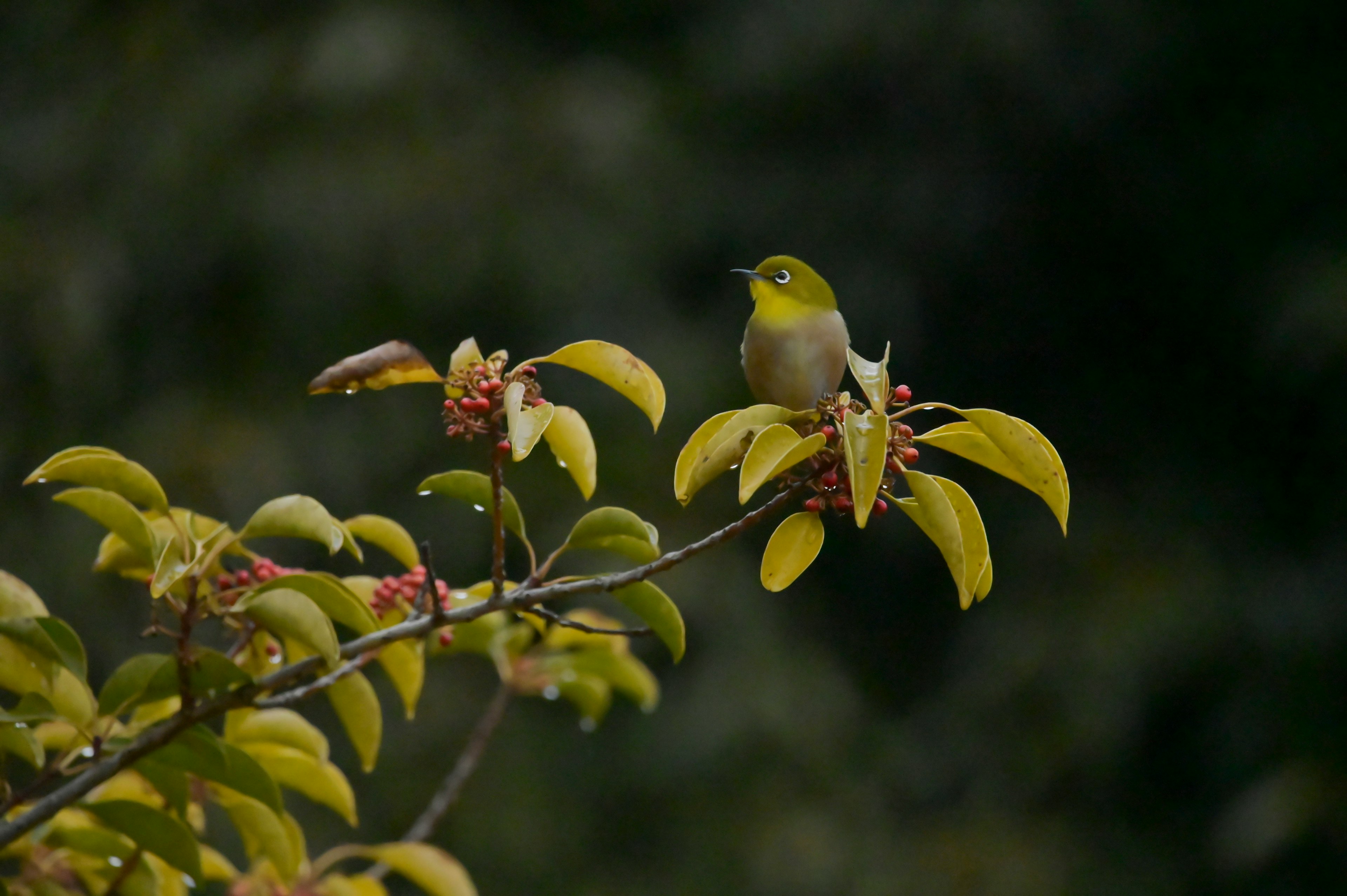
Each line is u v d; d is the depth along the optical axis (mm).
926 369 15922
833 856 13156
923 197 15508
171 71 14805
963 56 15062
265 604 3215
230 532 3496
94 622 12773
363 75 13992
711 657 13812
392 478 13609
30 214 14367
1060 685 14016
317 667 3375
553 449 3568
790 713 13656
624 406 13930
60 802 3154
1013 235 16156
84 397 13773
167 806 3725
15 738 3375
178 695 3703
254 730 3920
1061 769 13883
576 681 5227
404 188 13812
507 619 5238
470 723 13453
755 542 14523
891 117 15766
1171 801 14219
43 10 15617
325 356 13984
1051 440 15938
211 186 14086
